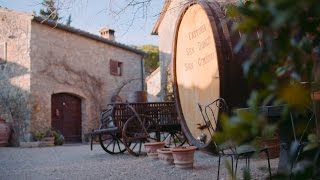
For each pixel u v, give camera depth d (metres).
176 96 6.36
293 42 0.63
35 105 15.49
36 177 5.74
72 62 17.41
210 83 5.25
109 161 7.51
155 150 7.26
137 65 21.52
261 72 0.68
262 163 5.50
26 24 15.69
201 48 5.48
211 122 5.29
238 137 0.63
